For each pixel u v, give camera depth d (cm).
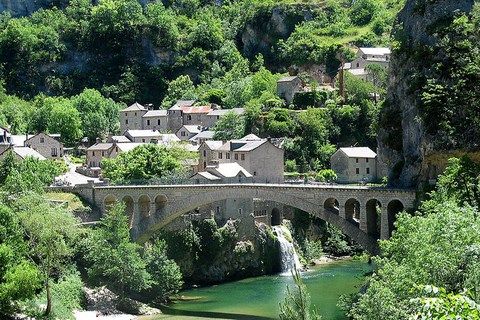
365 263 14762
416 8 11038
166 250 12456
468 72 9638
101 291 10581
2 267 8562
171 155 15388
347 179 15725
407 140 10144
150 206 11788
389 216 9325
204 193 11175
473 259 4784
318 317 5641
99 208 12400
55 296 9669
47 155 17112
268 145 15200
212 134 19488
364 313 5659
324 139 19175
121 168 14450
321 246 15825
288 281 13100
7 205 9894
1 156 14062
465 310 2700
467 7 10562
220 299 11350
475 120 9325
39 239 9394
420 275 5103
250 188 10600
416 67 10300
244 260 13825
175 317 10000
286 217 15850
